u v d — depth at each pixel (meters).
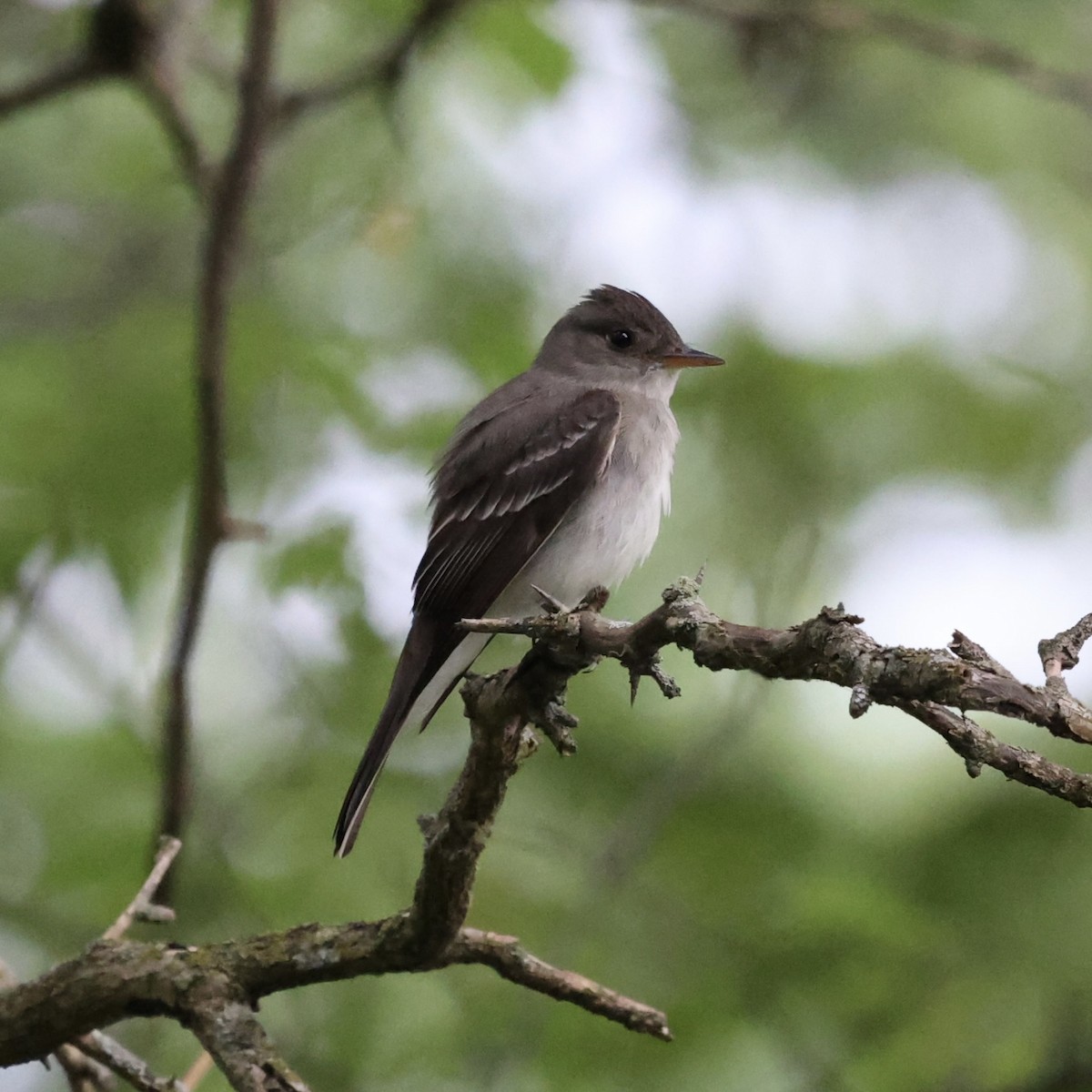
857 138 14.55
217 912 10.14
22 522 10.59
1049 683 4.45
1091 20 14.63
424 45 11.09
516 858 10.42
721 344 13.40
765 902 9.82
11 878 10.36
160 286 12.52
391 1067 9.52
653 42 13.82
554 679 5.68
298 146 12.41
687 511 12.86
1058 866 10.19
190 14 10.93
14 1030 6.16
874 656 4.43
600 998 6.29
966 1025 9.22
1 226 12.91
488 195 13.16
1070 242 15.38
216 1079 9.59
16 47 13.45
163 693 9.54
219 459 9.22
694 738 11.14
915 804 11.02
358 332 11.77
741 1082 9.41
